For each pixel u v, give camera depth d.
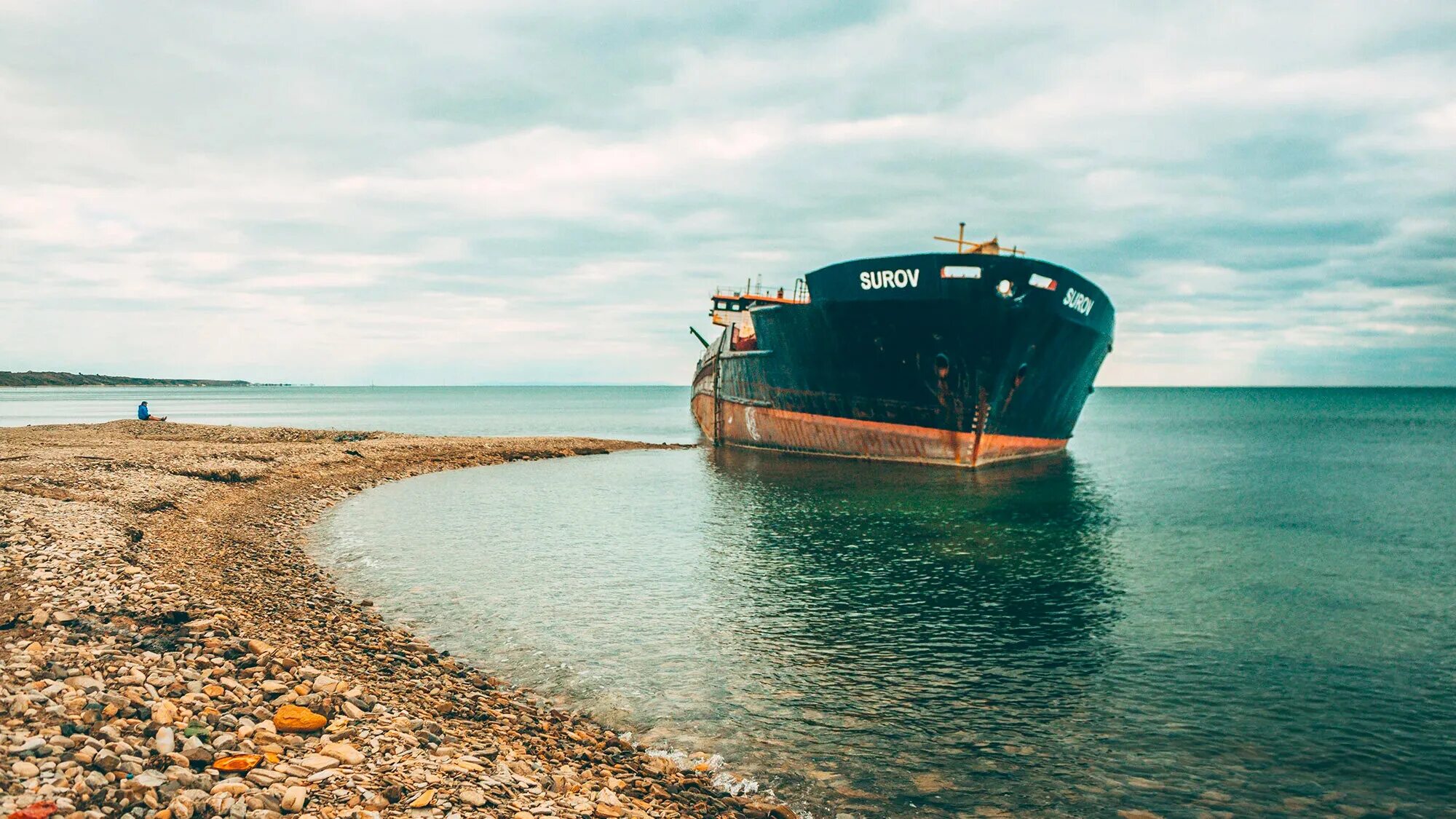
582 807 7.76
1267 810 9.37
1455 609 17.52
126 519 21.08
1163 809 9.37
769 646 14.82
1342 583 19.70
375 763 7.73
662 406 193.50
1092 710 12.13
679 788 9.29
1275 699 12.60
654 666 13.77
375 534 25.09
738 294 51.09
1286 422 123.38
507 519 28.16
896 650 14.70
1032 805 9.41
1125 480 40.81
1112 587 19.17
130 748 6.95
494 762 8.51
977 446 38.44
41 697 7.64
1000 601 18.00
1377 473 45.38
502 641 14.91
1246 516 29.77
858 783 9.85
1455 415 146.00
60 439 45.50
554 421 115.88
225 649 10.35
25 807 5.61
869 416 42.19
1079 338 39.72
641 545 23.78
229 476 33.34
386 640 13.95
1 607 11.05
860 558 22.08
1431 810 9.38
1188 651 14.77
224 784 6.59
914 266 34.12
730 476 40.59
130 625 11.04
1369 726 11.66
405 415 137.25
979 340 34.59
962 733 11.31
